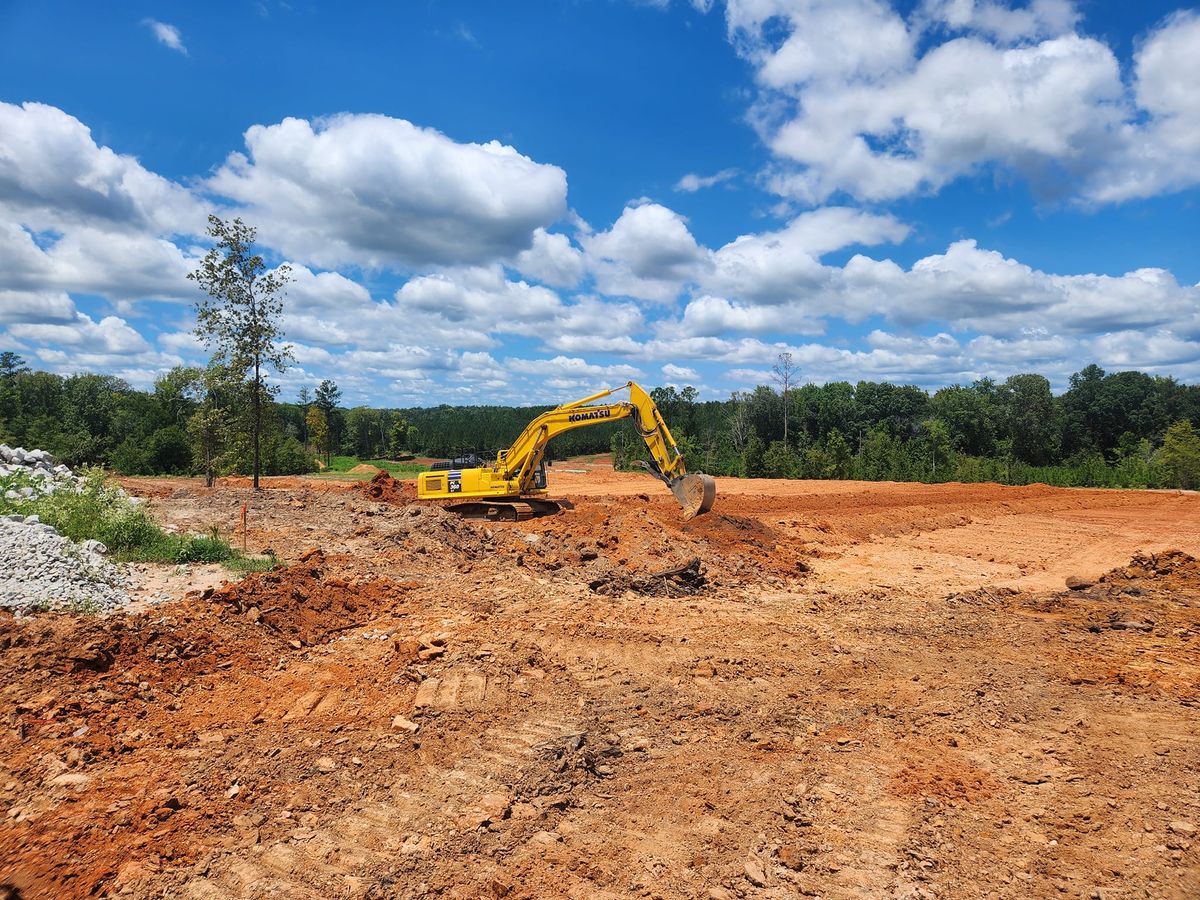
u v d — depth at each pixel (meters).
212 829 6.10
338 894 5.30
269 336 24.31
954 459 58.78
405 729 8.16
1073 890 5.35
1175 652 11.41
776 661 10.97
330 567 14.64
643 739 8.14
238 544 15.61
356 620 11.96
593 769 7.36
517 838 6.08
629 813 6.55
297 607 11.70
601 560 17.16
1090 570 19.12
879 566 19.42
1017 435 77.06
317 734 8.01
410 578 14.66
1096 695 9.56
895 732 8.38
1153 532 25.66
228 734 7.90
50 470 20.36
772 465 55.88
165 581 12.26
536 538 19.48
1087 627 13.00
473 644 10.93
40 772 6.76
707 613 13.66
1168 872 5.51
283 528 18.16
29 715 7.66
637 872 5.64
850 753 7.82
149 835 5.95
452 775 7.16
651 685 9.87
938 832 6.21
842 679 10.24
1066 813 6.47
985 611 14.33
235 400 26.02
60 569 10.87
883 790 6.98
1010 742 8.08
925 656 11.35
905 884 5.46
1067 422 80.62
